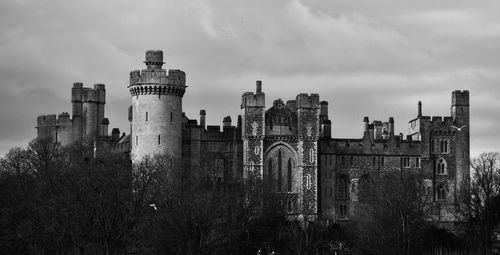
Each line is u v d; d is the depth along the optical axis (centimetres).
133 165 18088
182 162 19350
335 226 19575
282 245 17662
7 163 18238
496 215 17925
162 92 19462
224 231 16162
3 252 15312
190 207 15512
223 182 19688
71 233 14788
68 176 15700
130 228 15288
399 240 17188
